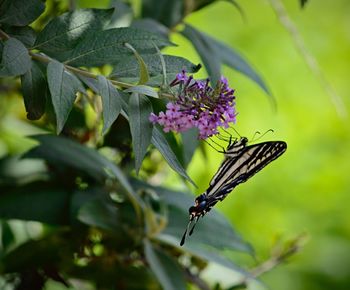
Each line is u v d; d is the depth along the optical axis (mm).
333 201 1839
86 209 1091
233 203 1787
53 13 1159
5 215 1095
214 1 1160
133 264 1142
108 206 1111
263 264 1224
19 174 1145
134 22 1132
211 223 1129
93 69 1126
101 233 1119
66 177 1135
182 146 1105
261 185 1827
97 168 1112
